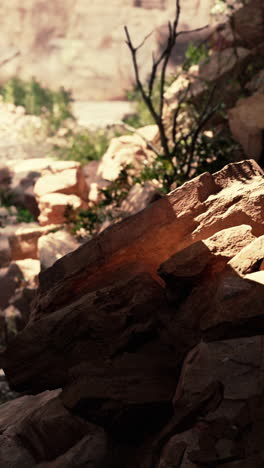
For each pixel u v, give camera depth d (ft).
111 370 12.78
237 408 10.80
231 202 14.48
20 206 43.47
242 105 29.66
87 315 13.76
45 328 13.99
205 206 14.58
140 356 12.98
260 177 15.14
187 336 12.72
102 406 12.29
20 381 14.26
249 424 10.65
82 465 12.46
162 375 12.60
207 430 10.81
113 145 39.83
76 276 14.98
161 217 14.71
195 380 11.31
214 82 34.99
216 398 11.02
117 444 12.75
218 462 10.48
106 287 14.11
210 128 34.35
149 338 13.35
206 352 11.52
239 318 11.66
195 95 35.27
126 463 12.42
